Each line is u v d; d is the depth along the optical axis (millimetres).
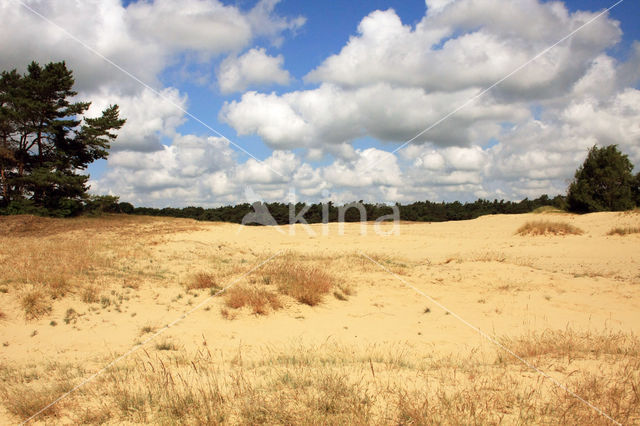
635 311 10164
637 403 4461
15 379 6211
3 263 12477
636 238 18609
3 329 8633
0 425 4559
